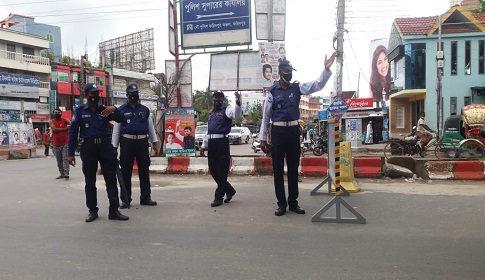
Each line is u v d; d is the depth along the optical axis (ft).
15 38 127.24
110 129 20.71
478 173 30.78
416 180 30.89
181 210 21.88
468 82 77.82
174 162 37.24
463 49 77.77
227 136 23.17
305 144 73.56
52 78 134.82
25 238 16.93
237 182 31.45
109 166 20.04
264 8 40.37
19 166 49.90
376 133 105.09
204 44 42.50
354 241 16.10
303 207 22.17
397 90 86.74
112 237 17.01
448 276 12.45
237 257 14.37
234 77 42.50
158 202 24.13
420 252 14.67
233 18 41.65
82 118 19.79
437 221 18.90
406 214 20.27
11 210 22.40
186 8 42.60
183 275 12.76
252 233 17.37
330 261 13.87
